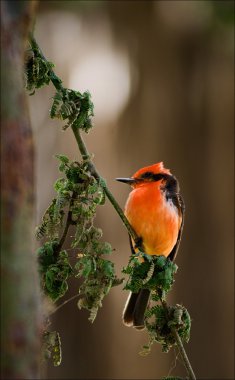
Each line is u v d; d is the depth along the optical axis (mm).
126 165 14492
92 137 14562
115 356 14156
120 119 14586
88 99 4297
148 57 14711
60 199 4117
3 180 2516
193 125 14594
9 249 2486
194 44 14672
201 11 14398
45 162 14281
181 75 14625
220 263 14383
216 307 14305
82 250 4219
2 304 2457
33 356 2463
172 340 4566
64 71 15000
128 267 4504
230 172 14523
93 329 14242
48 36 15320
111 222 14102
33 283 2512
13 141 2549
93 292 4074
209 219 14547
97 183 4211
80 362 14227
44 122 14461
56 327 14250
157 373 13867
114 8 15031
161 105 14562
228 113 14547
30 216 2541
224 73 14617
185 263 14438
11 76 2602
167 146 14508
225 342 14250
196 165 14523
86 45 15070
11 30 2645
